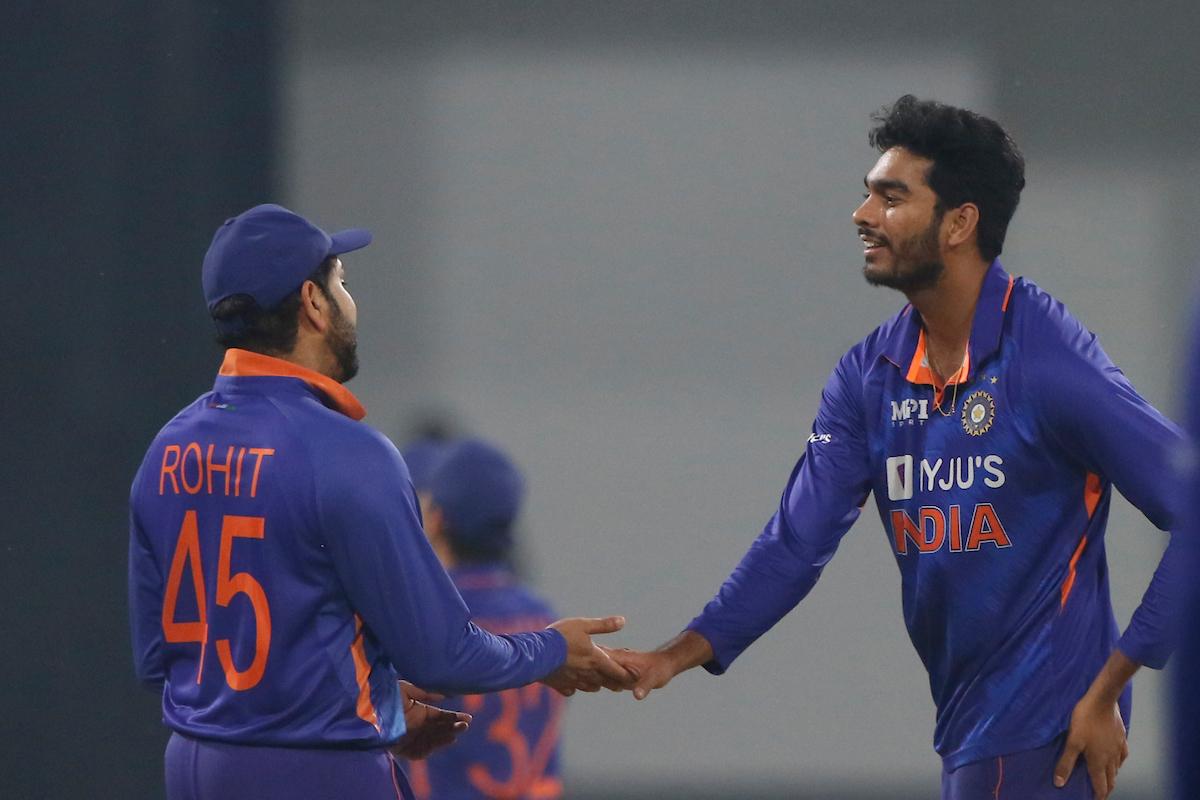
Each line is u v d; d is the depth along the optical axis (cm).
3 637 1848
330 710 674
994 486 743
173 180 1883
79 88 1870
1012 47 1867
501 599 983
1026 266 1867
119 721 1852
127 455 1869
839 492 834
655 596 1877
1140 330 1853
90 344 1867
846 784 1827
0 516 1855
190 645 697
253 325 705
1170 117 1850
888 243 756
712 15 1889
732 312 1891
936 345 778
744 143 1889
